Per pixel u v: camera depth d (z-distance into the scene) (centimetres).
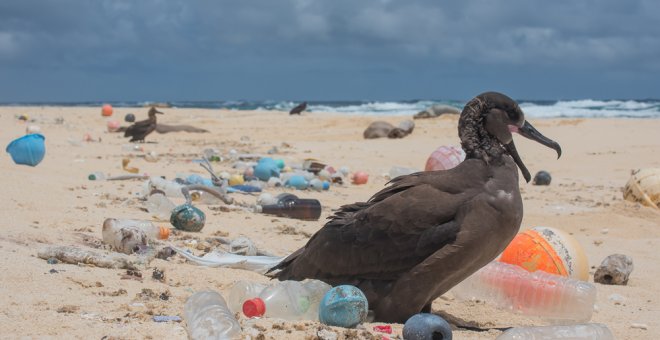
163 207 371
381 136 960
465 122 267
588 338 248
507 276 292
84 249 296
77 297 261
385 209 264
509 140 267
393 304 264
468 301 298
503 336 247
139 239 307
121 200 398
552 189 577
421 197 263
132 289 272
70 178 474
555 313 283
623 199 510
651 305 302
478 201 259
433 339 245
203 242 333
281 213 397
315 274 274
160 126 1006
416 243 261
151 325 242
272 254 325
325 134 1011
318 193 514
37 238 309
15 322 240
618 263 329
